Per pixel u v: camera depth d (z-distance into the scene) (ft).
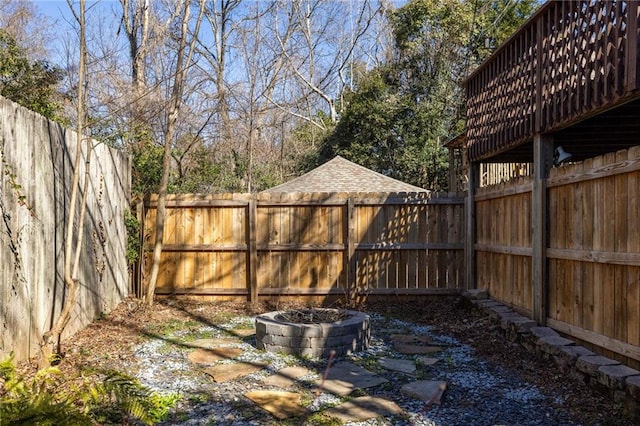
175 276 26.55
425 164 67.41
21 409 8.48
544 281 17.40
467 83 25.67
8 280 13.88
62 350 16.48
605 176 13.69
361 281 26.07
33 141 15.51
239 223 26.35
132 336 19.08
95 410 10.94
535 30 17.92
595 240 14.32
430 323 22.16
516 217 20.15
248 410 12.07
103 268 21.93
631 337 12.60
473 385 13.89
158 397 12.18
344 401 12.73
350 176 44.70
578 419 11.40
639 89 11.37
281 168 74.38
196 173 50.31
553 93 16.24
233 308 24.85
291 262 26.30
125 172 25.49
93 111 27.89
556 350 14.82
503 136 20.86
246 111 57.57
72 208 15.34
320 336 16.93
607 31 12.62
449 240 25.85
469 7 67.92
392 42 76.89
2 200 13.60
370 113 68.69
